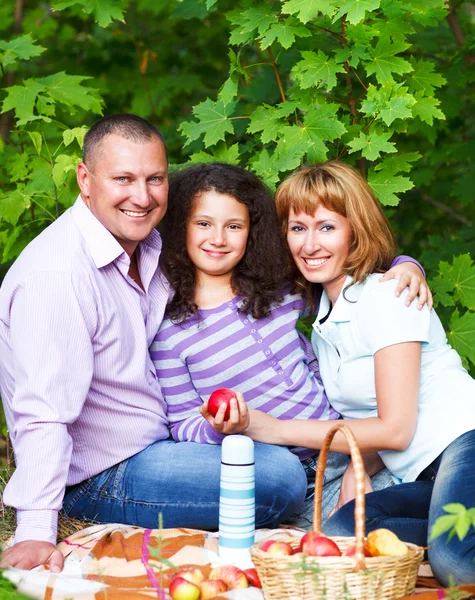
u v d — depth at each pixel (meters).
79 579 2.96
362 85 4.61
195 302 3.74
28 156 4.88
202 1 5.86
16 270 3.47
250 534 3.16
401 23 4.26
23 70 7.17
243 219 3.69
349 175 3.65
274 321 3.78
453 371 3.56
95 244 3.51
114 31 7.39
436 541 2.92
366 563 2.61
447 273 4.60
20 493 3.24
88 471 3.56
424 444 3.43
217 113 4.51
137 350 3.57
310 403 3.75
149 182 3.53
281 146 4.31
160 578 2.81
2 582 2.90
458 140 6.50
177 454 3.55
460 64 5.60
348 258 3.66
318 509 2.97
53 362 3.29
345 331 3.62
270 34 4.21
